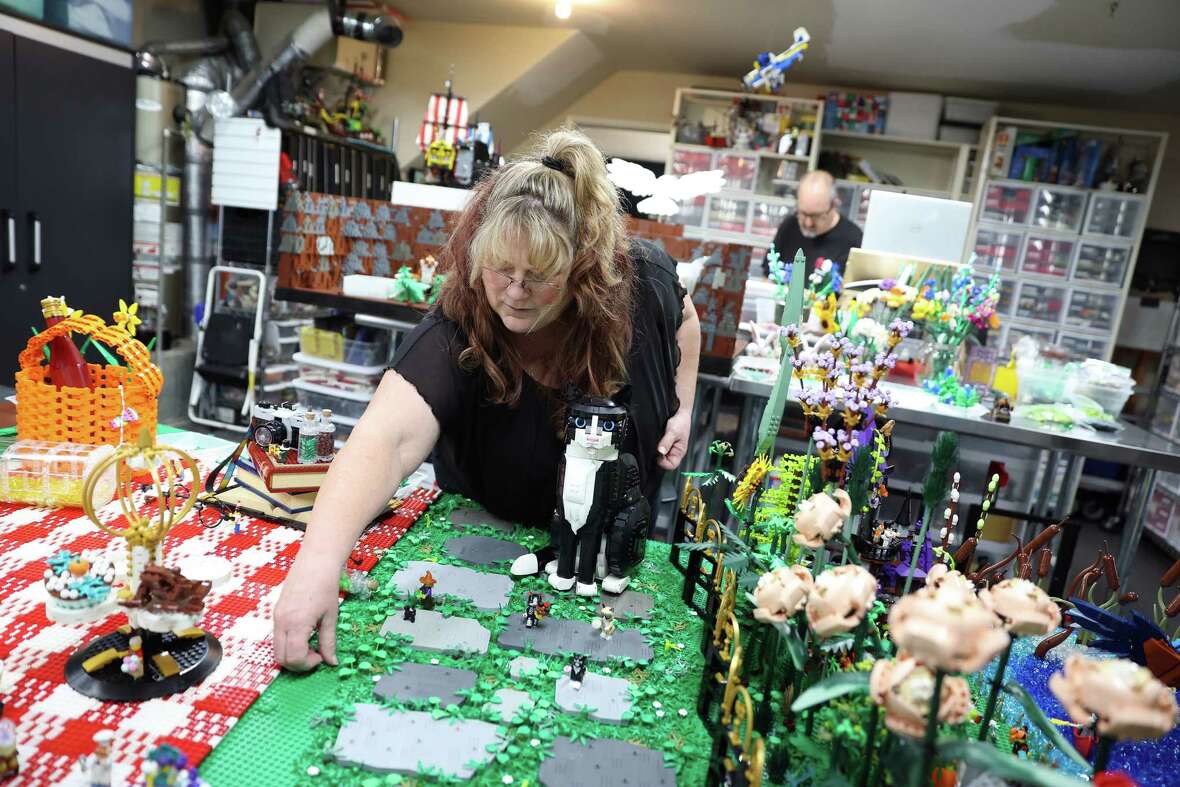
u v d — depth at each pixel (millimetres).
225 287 3836
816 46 4480
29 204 3180
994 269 4957
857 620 625
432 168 2965
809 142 5312
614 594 1152
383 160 4859
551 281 988
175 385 3938
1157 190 5227
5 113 3029
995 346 5000
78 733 733
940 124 5297
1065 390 2611
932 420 2301
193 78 3980
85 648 846
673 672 966
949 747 541
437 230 2529
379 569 1152
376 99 5125
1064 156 4883
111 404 1314
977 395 2482
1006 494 2650
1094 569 1080
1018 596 643
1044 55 4105
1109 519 4426
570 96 5824
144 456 830
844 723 693
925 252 2562
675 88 5801
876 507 1073
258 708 813
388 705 833
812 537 739
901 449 2621
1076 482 2637
